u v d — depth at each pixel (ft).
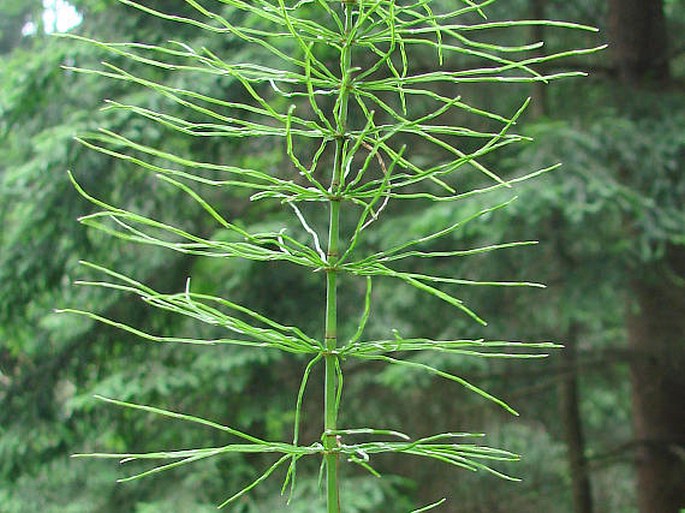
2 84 4.81
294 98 4.47
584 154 4.07
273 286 4.68
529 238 4.49
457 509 4.99
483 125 5.07
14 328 4.77
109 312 4.81
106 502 4.63
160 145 4.41
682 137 4.24
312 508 4.24
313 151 4.61
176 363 4.73
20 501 4.58
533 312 4.74
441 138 4.88
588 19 5.04
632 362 5.12
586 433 6.71
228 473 4.56
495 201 4.02
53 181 4.30
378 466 4.92
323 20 4.08
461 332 4.81
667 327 4.84
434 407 5.03
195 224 4.81
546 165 4.03
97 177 4.35
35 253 4.52
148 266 4.72
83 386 4.97
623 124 4.23
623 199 3.95
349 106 4.51
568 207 3.87
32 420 4.80
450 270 4.75
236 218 4.88
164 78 4.30
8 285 4.56
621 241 4.26
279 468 4.68
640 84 4.77
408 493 4.94
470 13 4.75
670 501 5.06
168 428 4.71
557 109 4.91
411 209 4.75
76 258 4.64
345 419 4.94
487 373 5.01
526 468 5.48
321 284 4.74
